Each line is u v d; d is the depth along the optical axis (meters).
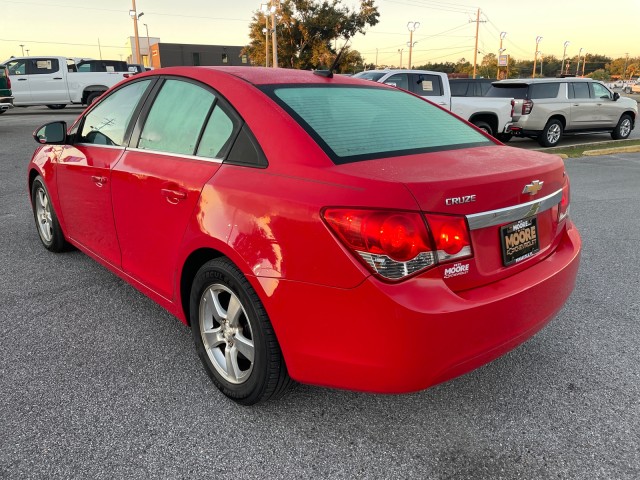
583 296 3.89
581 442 2.32
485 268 2.17
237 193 2.30
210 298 2.56
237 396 2.50
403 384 2.00
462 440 2.34
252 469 2.15
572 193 7.46
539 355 3.06
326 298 2.02
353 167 2.14
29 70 20.02
